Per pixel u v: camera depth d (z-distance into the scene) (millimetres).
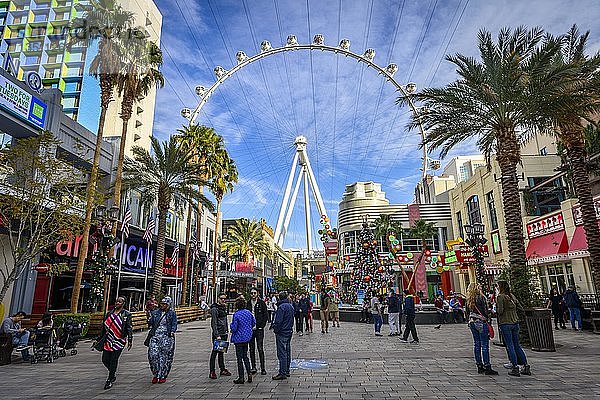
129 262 32188
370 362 10680
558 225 26188
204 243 52031
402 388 7730
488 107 15516
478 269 23719
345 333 18859
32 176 14859
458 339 15648
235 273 55625
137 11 55562
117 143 30859
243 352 8617
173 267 39000
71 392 7906
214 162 37406
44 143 15438
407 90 48812
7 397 7582
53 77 55719
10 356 11688
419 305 28391
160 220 27672
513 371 8539
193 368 10367
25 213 14711
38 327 12586
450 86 16078
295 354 12273
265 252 73125
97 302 19375
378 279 31438
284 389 7863
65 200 16719
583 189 18266
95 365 11234
